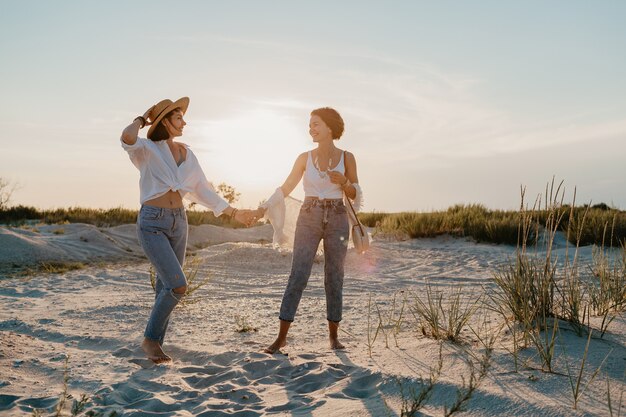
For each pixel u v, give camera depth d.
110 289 8.80
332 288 4.61
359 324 5.60
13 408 3.22
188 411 3.20
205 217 20.83
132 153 4.02
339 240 4.59
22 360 4.18
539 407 2.69
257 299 7.59
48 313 6.40
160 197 4.12
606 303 4.59
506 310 4.78
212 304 7.08
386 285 8.78
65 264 11.79
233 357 4.35
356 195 4.65
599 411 2.62
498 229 14.23
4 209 20.25
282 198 4.78
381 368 3.59
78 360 4.30
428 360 3.64
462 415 2.74
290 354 4.36
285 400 3.30
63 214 20.56
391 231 16.31
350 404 3.04
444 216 16.34
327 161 4.63
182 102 4.18
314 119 4.62
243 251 12.30
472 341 3.98
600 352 3.43
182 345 4.77
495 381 3.10
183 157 4.30
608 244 12.00
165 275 4.09
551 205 4.35
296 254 4.56
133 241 15.58
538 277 4.30
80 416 3.09
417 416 2.77
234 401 3.36
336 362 3.94
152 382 3.73
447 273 10.16
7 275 10.34
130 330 5.40
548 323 4.04
